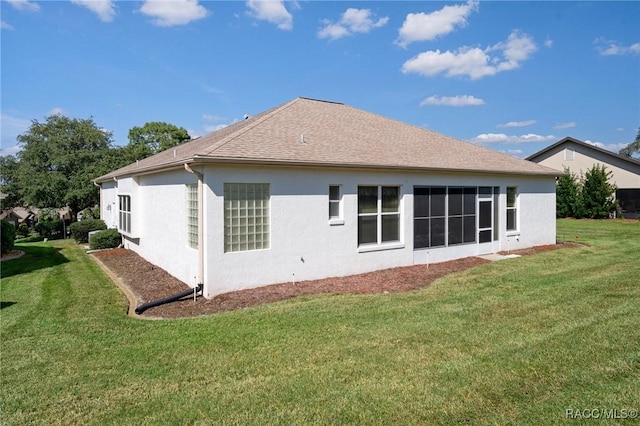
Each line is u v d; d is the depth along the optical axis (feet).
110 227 68.39
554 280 33.37
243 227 31.12
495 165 49.01
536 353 17.88
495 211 49.65
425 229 42.68
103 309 26.71
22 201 121.08
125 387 15.44
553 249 52.06
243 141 33.30
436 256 43.60
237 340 20.25
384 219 39.81
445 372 16.19
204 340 20.34
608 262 41.88
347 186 36.65
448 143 52.44
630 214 99.50
